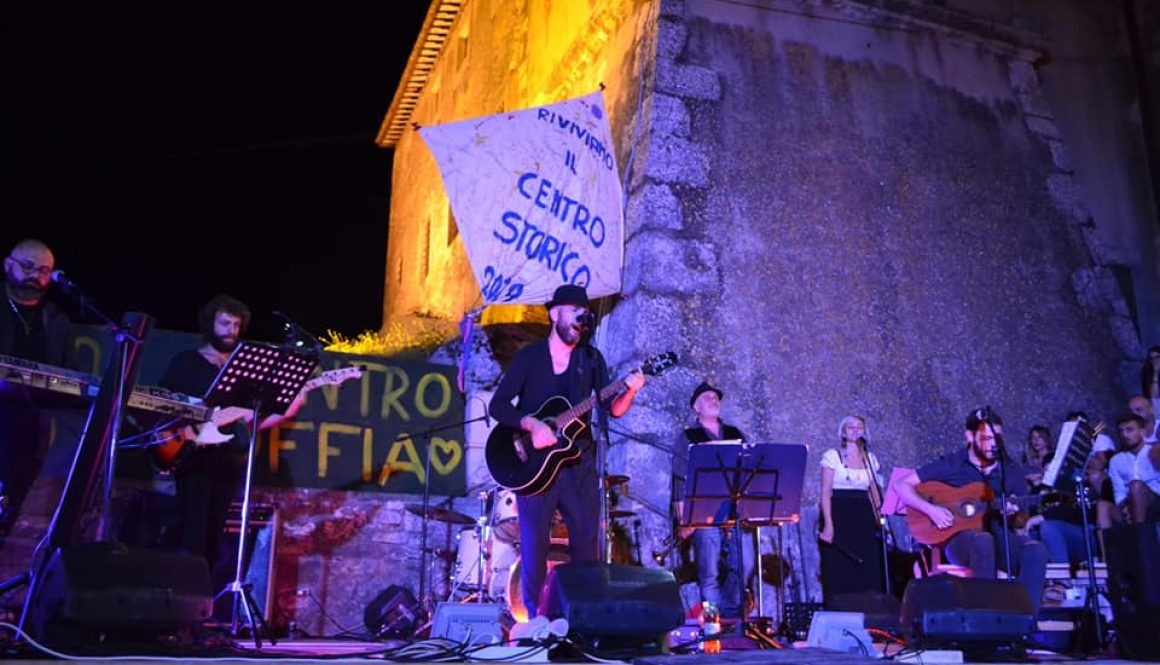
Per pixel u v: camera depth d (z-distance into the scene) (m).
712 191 8.67
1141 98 10.66
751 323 8.39
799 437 8.23
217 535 5.77
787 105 9.27
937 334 9.07
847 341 8.69
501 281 7.96
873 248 9.11
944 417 8.79
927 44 10.21
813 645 5.11
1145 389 9.08
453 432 8.45
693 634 6.09
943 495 6.85
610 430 7.07
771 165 8.98
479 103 14.73
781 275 8.66
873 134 9.54
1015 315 9.46
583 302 5.15
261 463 7.74
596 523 5.04
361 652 4.87
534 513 4.96
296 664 3.80
